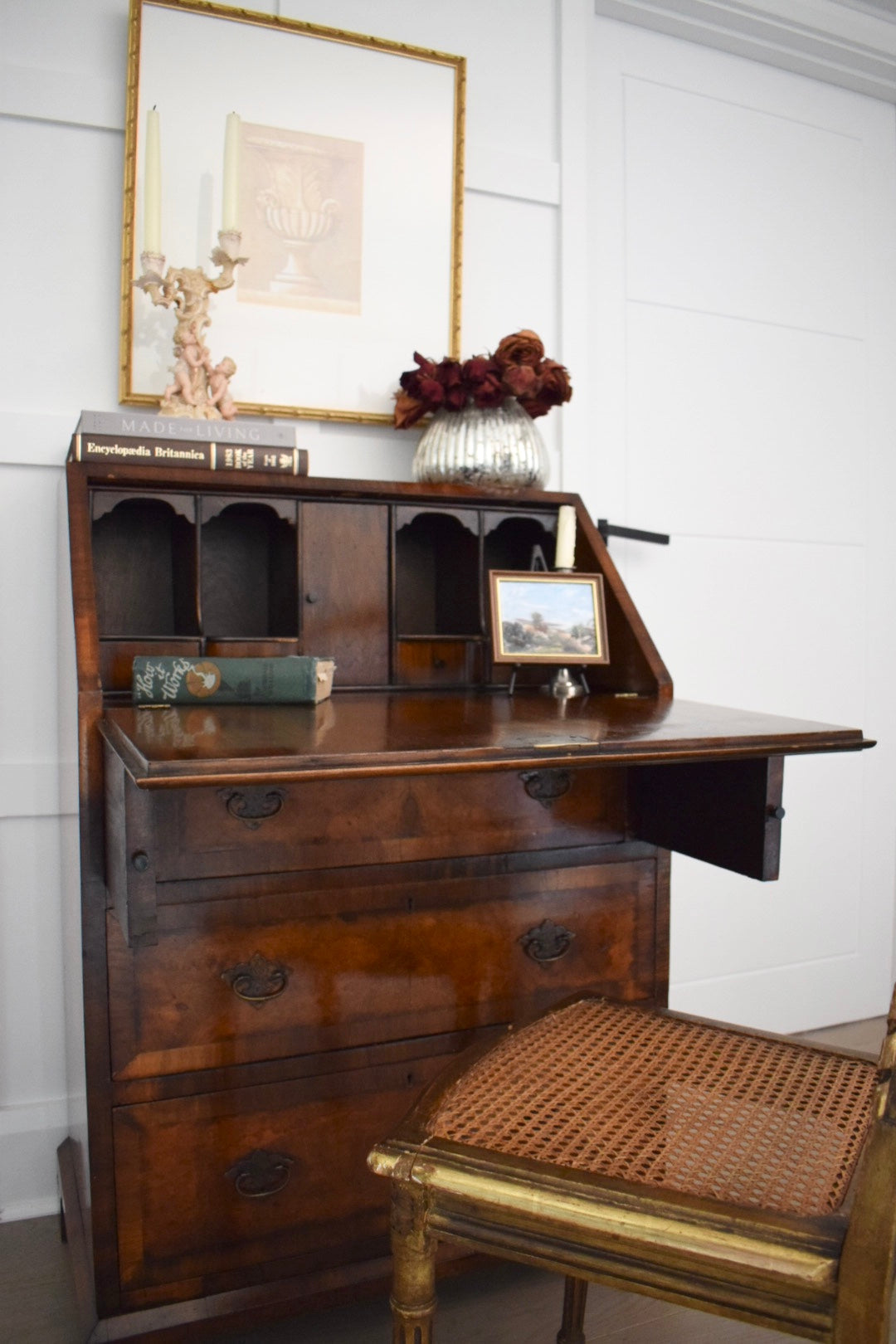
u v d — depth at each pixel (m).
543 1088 1.04
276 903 1.24
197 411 1.58
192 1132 1.24
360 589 1.61
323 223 1.81
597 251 2.15
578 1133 0.95
